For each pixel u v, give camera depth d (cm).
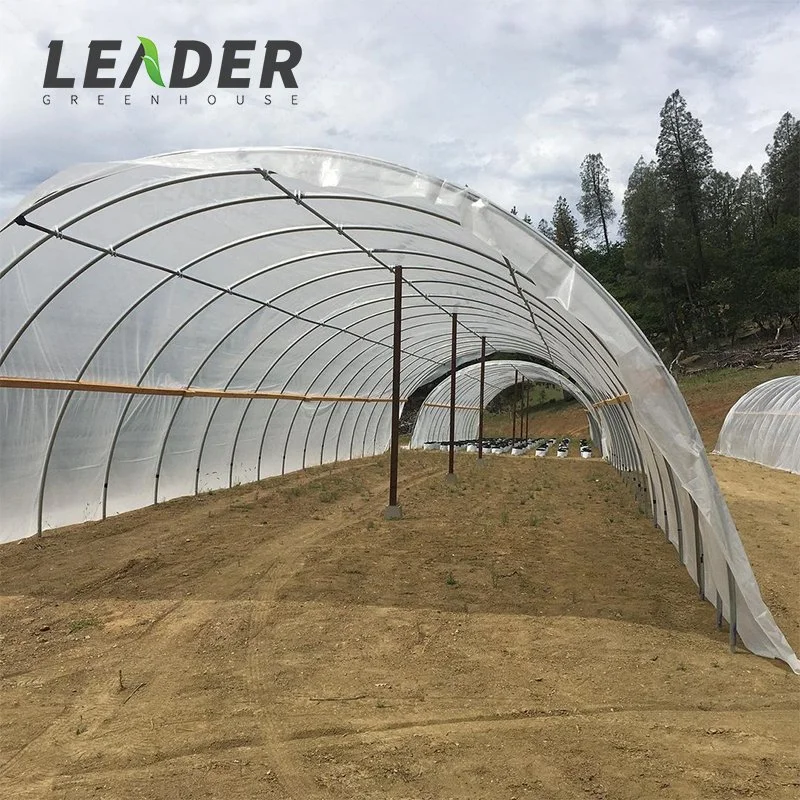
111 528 1091
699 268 5609
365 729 448
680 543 891
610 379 1417
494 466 2261
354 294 1445
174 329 1173
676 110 5628
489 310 1650
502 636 619
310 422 2050
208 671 548
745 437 2555
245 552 938
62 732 449
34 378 966
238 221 927
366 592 755
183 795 377
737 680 519
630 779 385
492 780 385
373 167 669
